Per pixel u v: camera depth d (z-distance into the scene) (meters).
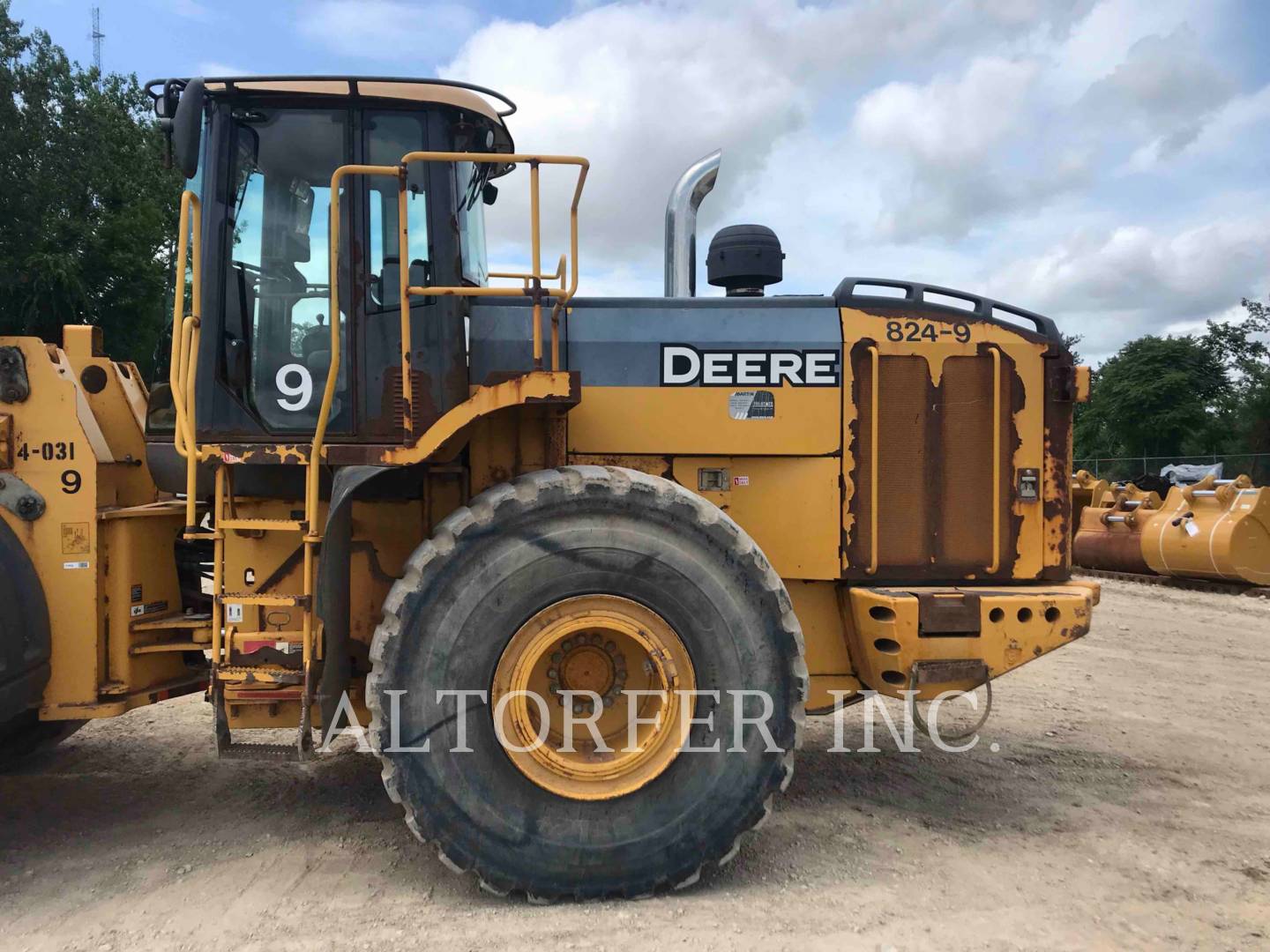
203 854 3.29
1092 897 2.99
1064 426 3.83
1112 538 10.96
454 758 2.85
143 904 2.89
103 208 22.03
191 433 3.08
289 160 3.33
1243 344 37.78
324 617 2.94
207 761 4.37
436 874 3.11
